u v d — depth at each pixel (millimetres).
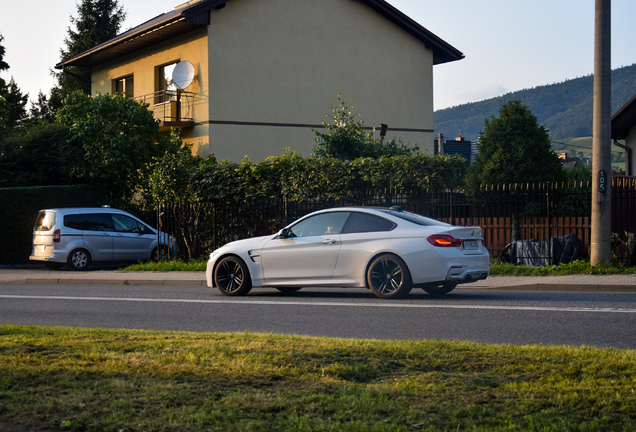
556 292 11836
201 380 4789
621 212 15289
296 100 27297
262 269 11703
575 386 4590
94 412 4066
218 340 6457
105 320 9289
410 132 29938
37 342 6297
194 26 25609
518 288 12406
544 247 16016
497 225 17156
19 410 4105
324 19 27938
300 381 4762
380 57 29234
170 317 9445
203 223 19281
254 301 11000
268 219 18188
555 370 5105
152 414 4027
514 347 6020
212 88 25578
